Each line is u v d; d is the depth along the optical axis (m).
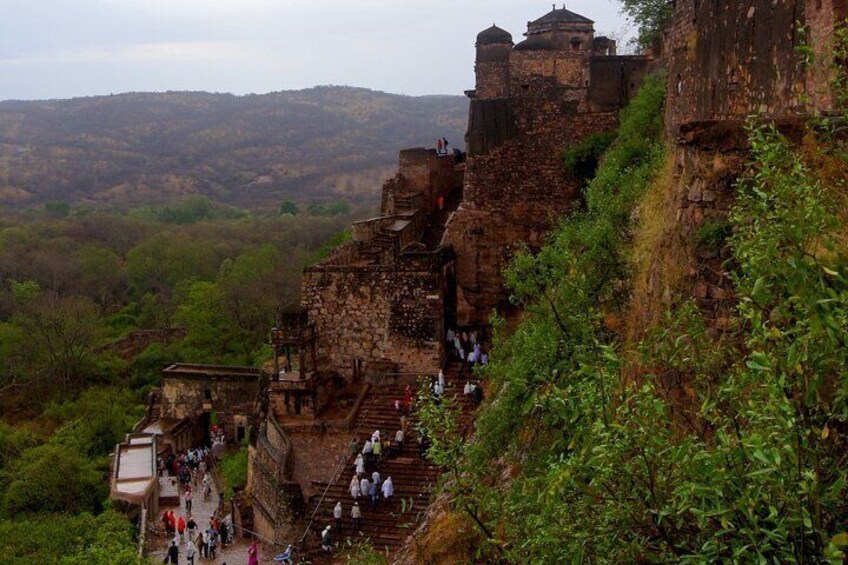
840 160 9.57
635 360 11.73
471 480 11.59
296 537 26.02
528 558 9.09
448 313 32.88
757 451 6.48
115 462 39.81
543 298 18.23
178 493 37.81
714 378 9.43
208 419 48.81
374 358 32.19
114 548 26.16
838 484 6.53
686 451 7.38
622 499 8.01
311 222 122.25
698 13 15.98
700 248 10.97
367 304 32.19
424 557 16.80
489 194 33.09
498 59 43.81
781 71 12.33
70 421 49.75
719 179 11.08
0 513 36.25
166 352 62.97
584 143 31.91
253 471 31.67
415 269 31.56
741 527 6.89
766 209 7.67
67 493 37.41
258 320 65.50
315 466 28.30
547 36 44.19
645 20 36.09
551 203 32.50
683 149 12.88
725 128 11.09
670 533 7.83
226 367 49.94
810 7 11.62
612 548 7.86
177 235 110.00
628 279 16.53
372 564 15.93
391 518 24.91
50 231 107.31
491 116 32.84
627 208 19.19
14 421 54.03
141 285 88.69
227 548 29.55
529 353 16.27
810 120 9.72
